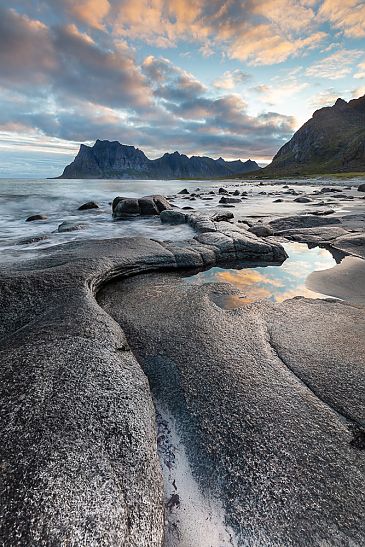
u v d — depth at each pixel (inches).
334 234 606.2
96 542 104.6
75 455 127.5
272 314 284.8
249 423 162.2
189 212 976.3
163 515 123.9
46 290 281.3
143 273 417.7
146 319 278.4
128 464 131.3
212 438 156.3
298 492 129.0
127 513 115.4
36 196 1622.8
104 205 1370.6
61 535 103.4
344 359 211.3
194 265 445.1
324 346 228.1
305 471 136.8
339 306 301.9
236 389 186.5
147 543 111.6
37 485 114.7
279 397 178.9
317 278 394.6
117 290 355.6
